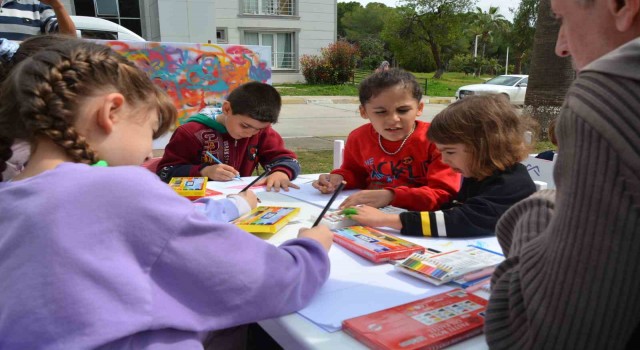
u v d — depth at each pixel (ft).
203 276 2.85
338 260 4.17
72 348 2.49
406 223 4.92
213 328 2.95
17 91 2.87
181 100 15.71
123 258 2.66
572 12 2.39
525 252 2.48
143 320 2.66
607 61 2.13
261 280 3.04
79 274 2.52
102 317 2.55
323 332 2.96
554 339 2.23
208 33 44.32
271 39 64.54
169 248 2.76
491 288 2.84
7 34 9.48
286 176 7.69
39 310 2.50
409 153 7.11
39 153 2.99
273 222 4.95
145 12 48.26
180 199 2.96
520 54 108.37
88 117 2.94
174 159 8.36
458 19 96.63
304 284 3.33
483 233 4.88
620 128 2.01
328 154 21.30
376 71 7.27
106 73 3.01
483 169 5.13
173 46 15.40
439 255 4.06
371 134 7.55
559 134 2.29
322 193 6.91
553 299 2.20
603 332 2.16
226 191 6.95
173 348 2.84
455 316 3.02
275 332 3.16
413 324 2.92
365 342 2.81
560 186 2.26
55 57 2.97
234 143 8.74
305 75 65.00
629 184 1.98
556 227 2.23
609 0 2.18
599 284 2.08
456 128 5.02
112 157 3.10
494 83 49.19
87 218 2.59
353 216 5.07
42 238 2.53
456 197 6.13
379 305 3.31
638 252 2.03
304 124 32.04
